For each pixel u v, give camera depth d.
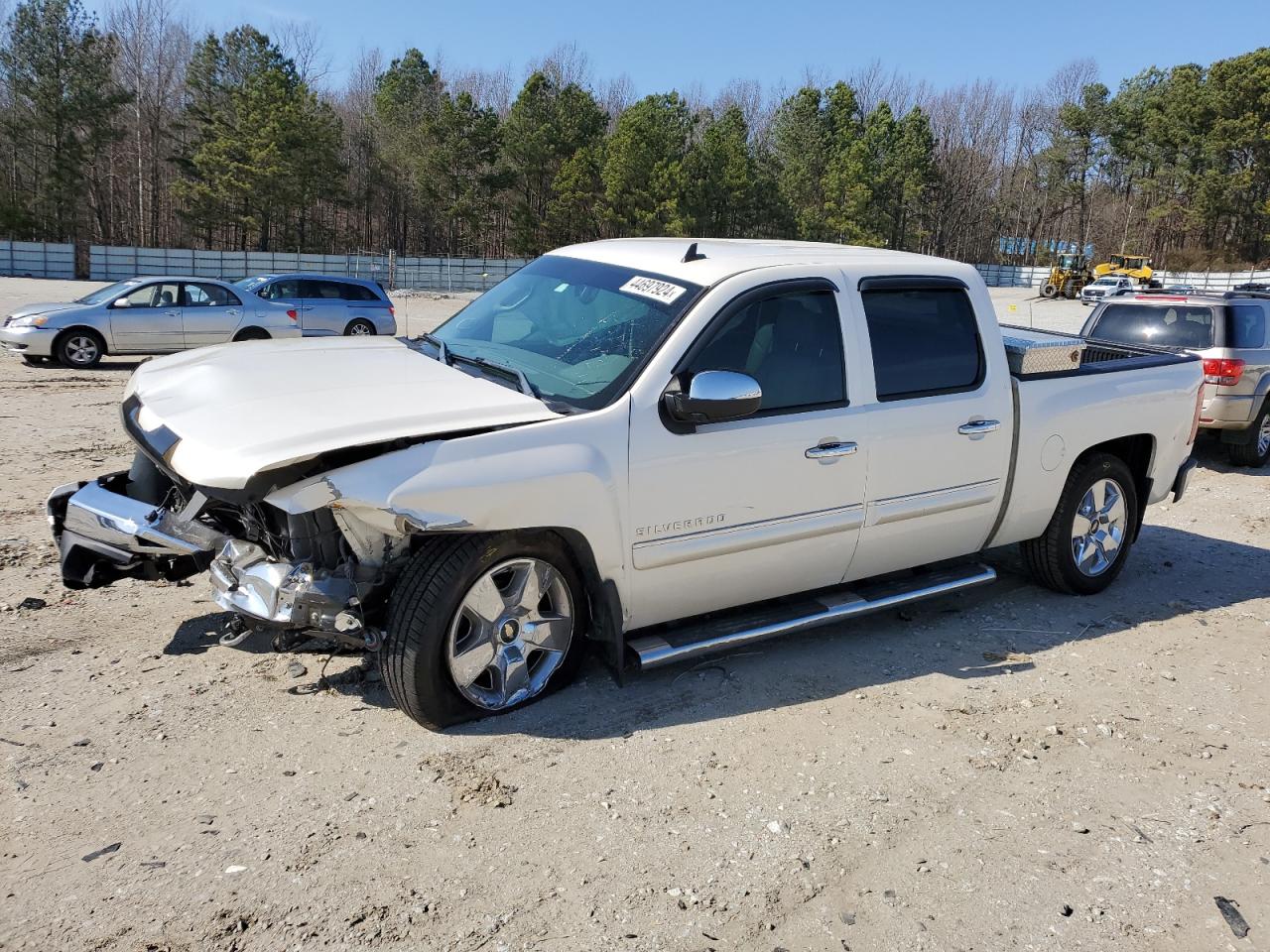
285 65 72.44
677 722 3.91
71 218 66.12
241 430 3.40
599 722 3.87
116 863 2.88
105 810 3.12
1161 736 4.05
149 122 78.25
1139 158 92.31
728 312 4.02
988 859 3.16
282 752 3.52
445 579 3.48
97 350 14.61
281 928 2.66
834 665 4.57
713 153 71.12
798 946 2.71
